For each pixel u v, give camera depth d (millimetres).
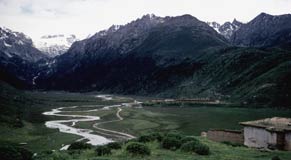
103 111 154125
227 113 137375
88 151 37969
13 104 140750
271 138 46188
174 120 115625
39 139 76250
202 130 88562
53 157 33156
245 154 37125
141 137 44031
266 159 33375
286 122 50469
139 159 31984
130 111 152500
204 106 176375
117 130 96562
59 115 137375
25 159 29812
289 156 36156
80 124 110562
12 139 72938
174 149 37875
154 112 148250
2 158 27812
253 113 134875
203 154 35469
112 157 33438
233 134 53250
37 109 159000
